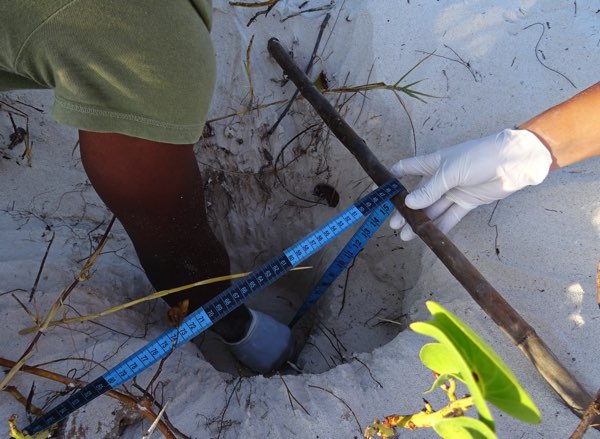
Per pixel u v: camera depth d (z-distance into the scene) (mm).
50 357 1168
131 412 1113
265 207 1834
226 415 1197
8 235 1404
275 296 1916
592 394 1122
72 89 806
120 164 1001
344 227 1297
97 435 1069
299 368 1624
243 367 1623
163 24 794
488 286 1126
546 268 1300
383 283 1695
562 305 1246
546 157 1217
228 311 1194
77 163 1611
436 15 1638
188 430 1151
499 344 1209
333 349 1640
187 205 1147
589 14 1618
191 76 855
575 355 1182
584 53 1562
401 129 1602
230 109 1739
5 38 757
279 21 1729
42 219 1507
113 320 1349
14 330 1176
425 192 1293
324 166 1729
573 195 1358
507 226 1366
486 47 1598
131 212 1114
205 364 1328
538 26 1611
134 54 787
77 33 748
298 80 1584
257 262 1907
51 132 1595
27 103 1573
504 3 1649
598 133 1180
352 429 1153
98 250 1182
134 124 871
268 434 1150
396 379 1226
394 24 1644
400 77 1613
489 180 1275
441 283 1376
